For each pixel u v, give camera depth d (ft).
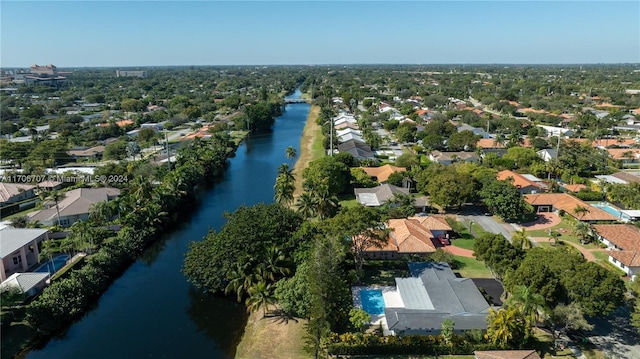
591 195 369.50
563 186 398.83
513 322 180.14
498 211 323.57
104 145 584.81
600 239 287.69
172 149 568.00
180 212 376.68
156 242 316.19
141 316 228.02
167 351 200.85
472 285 222.28
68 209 334.03
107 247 271.69
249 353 193.98
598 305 181.37
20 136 638.94
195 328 218.18
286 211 266.57
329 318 195.11
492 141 563.89
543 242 291.79
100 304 238.89
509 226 322.14
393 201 339.36
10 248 250.37
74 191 369.71
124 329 216.95
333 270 196.75
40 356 196.24
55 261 272.10
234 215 260.21
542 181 412.77
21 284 221.46
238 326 219.41
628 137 597.11
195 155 476.13
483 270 255.50
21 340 200.75
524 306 178.09
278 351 193.06
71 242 271.08
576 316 176.45
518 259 218.38
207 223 352.49
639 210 329.93
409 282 226.79
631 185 362.12
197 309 234.17
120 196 361.10
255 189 442.91
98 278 247.50
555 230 312.50
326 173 374.43
